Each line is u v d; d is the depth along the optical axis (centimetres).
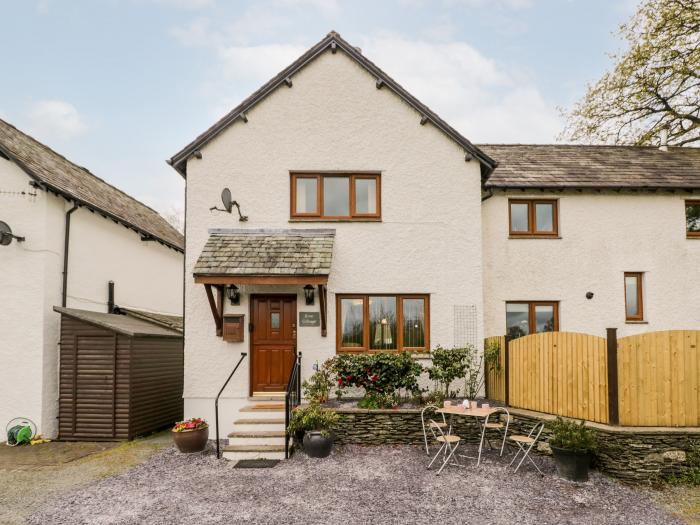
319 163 1022
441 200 1020
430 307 1001
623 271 1142
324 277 868
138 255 1439
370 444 844
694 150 1367
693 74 1739
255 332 988
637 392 669
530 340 832
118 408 992
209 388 964
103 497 623
